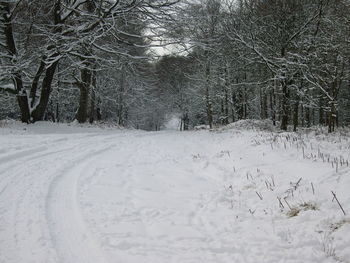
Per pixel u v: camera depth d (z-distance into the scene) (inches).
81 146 563.2
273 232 223.9
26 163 409.7
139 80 1750.7
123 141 673.0
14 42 956.6
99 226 237.0
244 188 316.2
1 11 911.7
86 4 1122.0
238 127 1027.9
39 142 554.9
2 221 239.1
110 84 1604.3
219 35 1020.5
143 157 499.8
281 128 908.0
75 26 916.6
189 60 1583.4
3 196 289.7
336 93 861.2
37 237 217.0
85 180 353.4
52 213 257.1
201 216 262.4
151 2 890.1
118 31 873.5
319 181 282.2
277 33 902.4
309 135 658.2
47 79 993.5
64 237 218.8
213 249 206.8
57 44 880.3
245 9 1035.3
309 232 215.5
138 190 327.9
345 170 290.5
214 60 1389.0
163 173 399.9
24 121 972.6
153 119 2471.7
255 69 1108.5
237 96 1483.8
